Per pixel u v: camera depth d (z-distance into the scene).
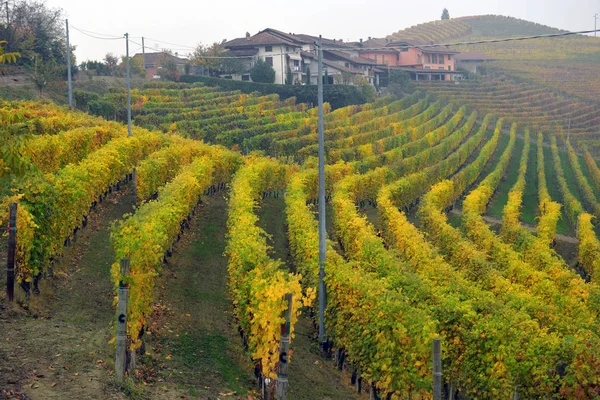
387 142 73.56
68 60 60.28
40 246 18.09
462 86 132.50
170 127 67.75
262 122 77.44
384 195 40.31
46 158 29.61
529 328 15.67
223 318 20.70
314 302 21.94
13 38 68.56
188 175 31.88
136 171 32.28
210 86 97.38
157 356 16.19
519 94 129.25
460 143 89.25
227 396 14.65
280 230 35.75
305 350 20.08
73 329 16.30
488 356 15.68
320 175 21.03
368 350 16.62
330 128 81.06
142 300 15.45
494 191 64.06
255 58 110.25
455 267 28.19
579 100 129.62
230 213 28.39
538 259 29.44
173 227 25.55
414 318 15.27
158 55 114.88
